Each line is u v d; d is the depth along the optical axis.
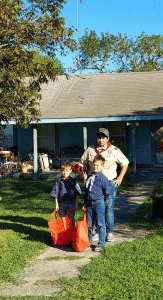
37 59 8.99
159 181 12.99
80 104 17.08
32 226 7.13
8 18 8.04
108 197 5.88
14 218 7.96
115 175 5.98
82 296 3.91
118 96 17.47
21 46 8.16
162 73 19.86
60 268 4.84
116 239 6.08
